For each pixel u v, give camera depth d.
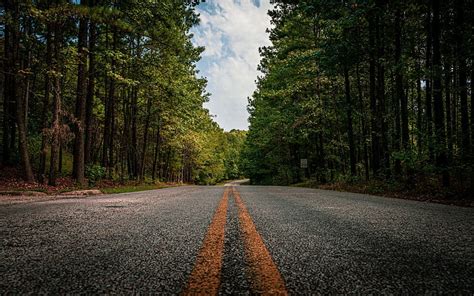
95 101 27.59
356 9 14.41
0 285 1.28
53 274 1.45
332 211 4.58
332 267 1.59
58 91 14.80
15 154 19.77
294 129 28.53
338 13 15.56
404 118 14.13
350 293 1.21
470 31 10.30
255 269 1.53
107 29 17.67
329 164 32.09
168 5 16.66
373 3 13.78
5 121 19.05
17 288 1.25
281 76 25.44
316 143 30.95
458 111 21.17
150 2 15.73
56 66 14.72
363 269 1.56
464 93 11.33
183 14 17.89
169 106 27.05
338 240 2.34
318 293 1.20
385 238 2.44
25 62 19.22
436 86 10.09
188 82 28.72
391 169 14.79
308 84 23.72
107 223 3.25
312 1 15.82
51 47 14.84
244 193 10.84
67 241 2.28
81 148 15.99
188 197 8.29
